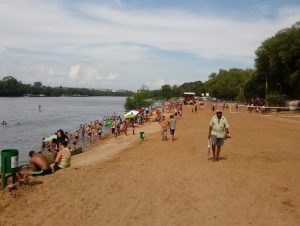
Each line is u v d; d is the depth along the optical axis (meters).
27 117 77.69
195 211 9.08
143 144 25.45
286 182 11.88
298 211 8.98
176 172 13.69
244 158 16.62
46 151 27.94
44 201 9.81
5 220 8.38
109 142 33.31
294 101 67.94
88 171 13.80
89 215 8.81
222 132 15.65
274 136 27.22
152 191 10.95
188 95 112.62
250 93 89.56
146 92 89.81
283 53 63.53
